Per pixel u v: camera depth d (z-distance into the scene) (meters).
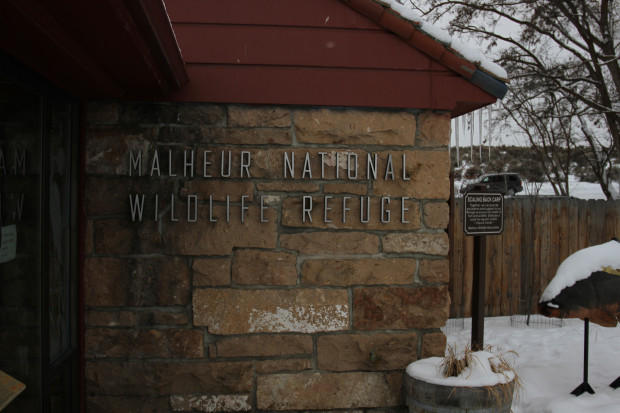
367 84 3.40
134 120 3.28
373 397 3.42
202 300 3.31
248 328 3.34
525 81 9.96
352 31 3.40
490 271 6.59
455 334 5.88
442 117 3.50
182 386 3.31
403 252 3.46
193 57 3.29
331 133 3.42
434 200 3.49
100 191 3.26
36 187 2.62
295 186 3.38
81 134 3.24
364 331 3.42
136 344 3.28
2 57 2.18
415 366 3.16
